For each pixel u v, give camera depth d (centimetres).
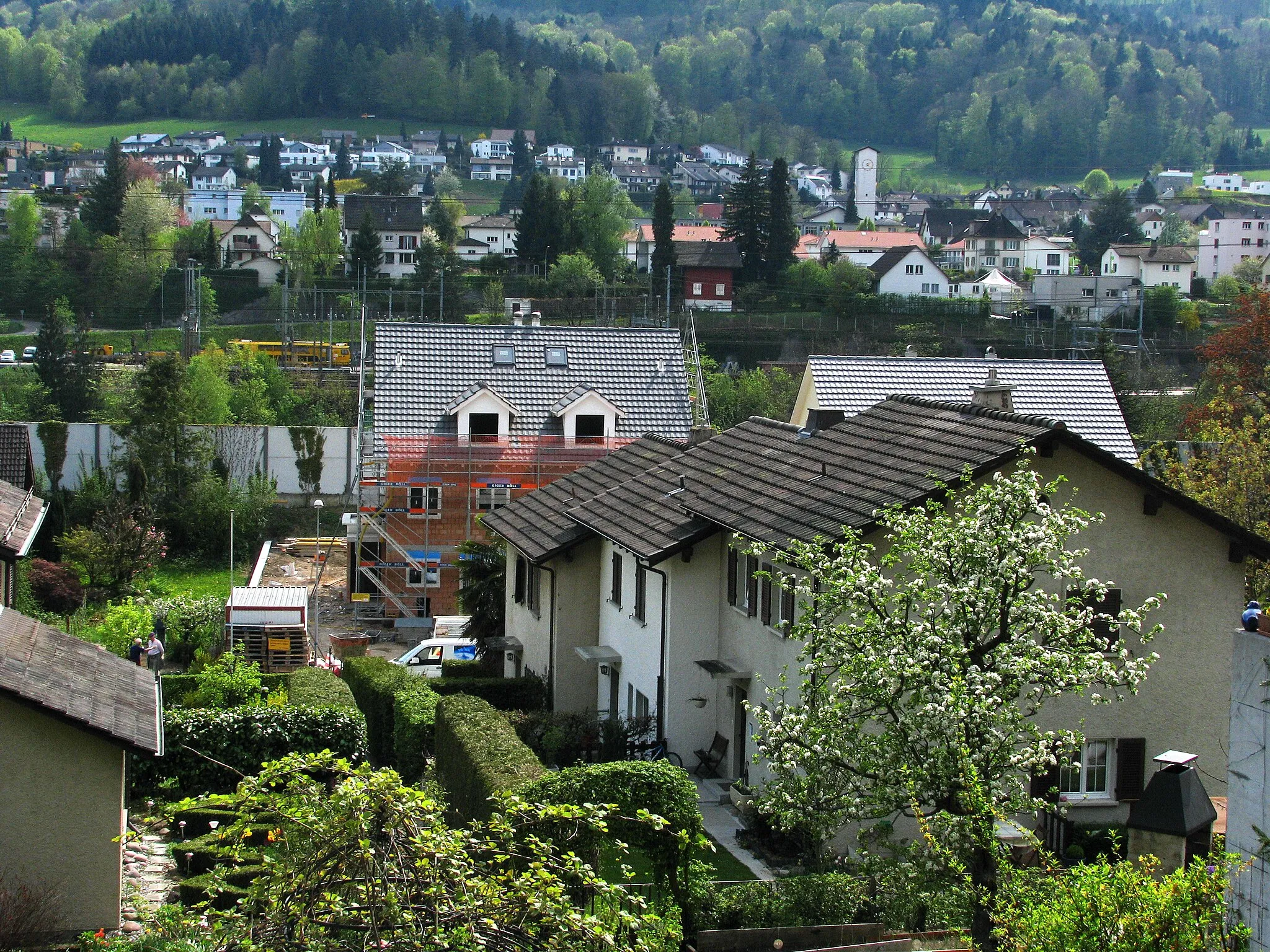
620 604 3134
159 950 1522
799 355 10294
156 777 2494
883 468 2459
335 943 1055
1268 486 3528
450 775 2344
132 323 11962
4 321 11700
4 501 2850
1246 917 1228
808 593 1880
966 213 19550
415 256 14362
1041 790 2278
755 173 12650
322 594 5378
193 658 3794
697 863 1777
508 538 3534
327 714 2595
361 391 5394
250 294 12888
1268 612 1344
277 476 6719
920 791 1669
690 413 5378
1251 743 1243
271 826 1359
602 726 2778
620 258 14288
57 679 1894
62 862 1812
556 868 1191
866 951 1558
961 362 4519
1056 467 2294
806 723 1756
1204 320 11775
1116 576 2331
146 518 5388
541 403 5244
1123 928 1196
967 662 1736
